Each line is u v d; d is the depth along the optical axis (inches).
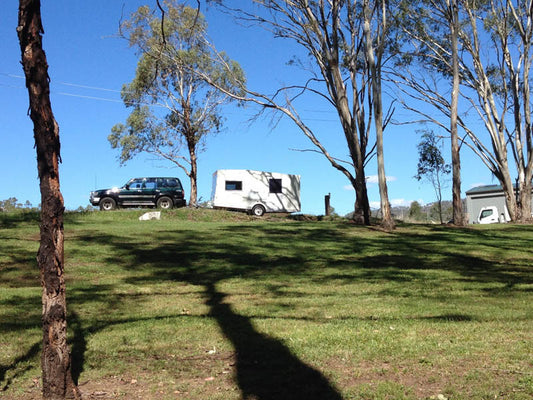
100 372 229.6
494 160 1141.7
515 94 1115.9
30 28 188.5
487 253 634.8
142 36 810.2
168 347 267.1
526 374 208.1
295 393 198.7
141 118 1459.2
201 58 1295.5
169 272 528.4
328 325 300.8
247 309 361.1
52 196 192.4
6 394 204.8
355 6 968.3
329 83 987.9
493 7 1111.6
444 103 1201.4
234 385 211.0
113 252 618.8
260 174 1336.1
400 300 382.6
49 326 192.5
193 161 1520.7
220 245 689.0
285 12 951.6
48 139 191.0
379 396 191.5
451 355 235.8
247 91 997.2
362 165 970.7
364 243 721.6
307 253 644.1
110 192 1240.2
